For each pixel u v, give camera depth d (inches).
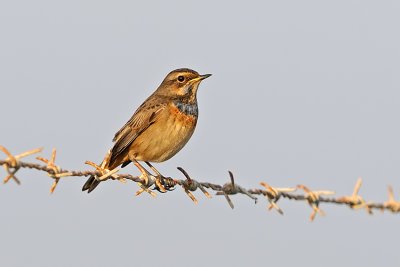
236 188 752.3
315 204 774.5
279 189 760.3
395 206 810.8
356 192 797.9
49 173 624.7
